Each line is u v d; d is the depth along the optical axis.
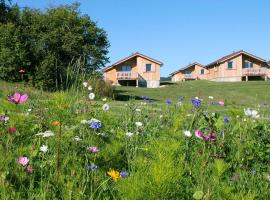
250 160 4.47
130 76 82.69
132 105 7.63
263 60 85.31
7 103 4.14
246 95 52.28
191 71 100.00
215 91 58.91
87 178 3.24
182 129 4.95
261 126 5.22
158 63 82.56
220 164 3.11
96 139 4.38
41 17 57.16
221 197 2.66
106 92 29.27
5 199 2.79
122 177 3.22
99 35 64.44
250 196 2.52
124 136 4.74
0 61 36.78
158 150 2.44
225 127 5.08
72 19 60.34
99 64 61.59
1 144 3.73
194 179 3.38
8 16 54.62
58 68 34.81
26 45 39.69
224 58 87.12
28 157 3.71
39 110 4.89
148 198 2.13
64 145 4.06
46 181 3.25
